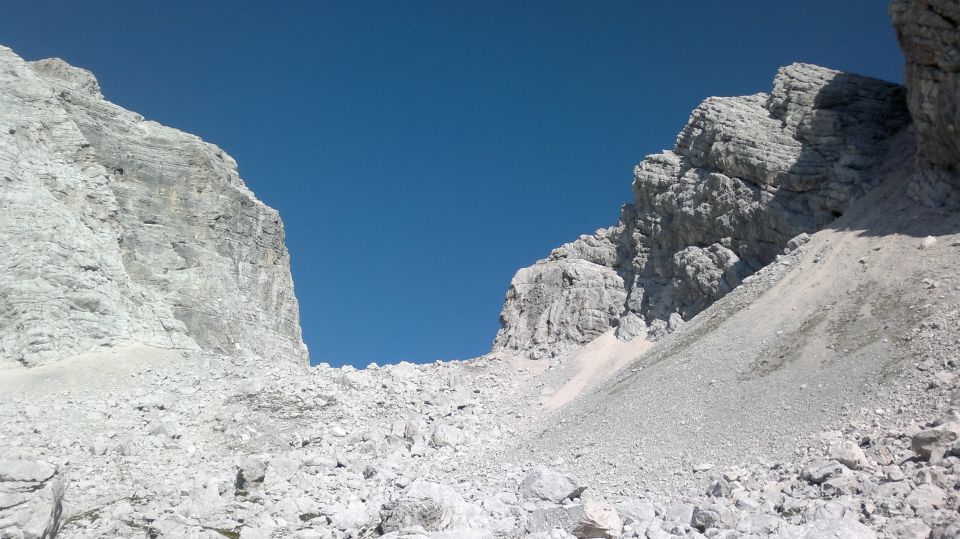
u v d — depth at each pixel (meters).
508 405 52.44
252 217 75.81
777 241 50.12
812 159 51.00
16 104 61.62
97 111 67.69
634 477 30.36
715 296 51.88
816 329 36.31
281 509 29.16
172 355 54.62
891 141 50.75
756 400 32.69
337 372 56.38
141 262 63.81
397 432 44.78
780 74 58.31
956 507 18.45
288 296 76.88
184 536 25.30
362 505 28.34
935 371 28.27
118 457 37.53
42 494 21.05
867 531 17.44
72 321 53.81
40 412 42.69
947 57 39.62
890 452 23.80
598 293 63.50
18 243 54.97
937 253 37.50
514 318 67.75
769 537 18.12
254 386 49.38
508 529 23.78
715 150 54.88
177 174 69.38
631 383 41.41
